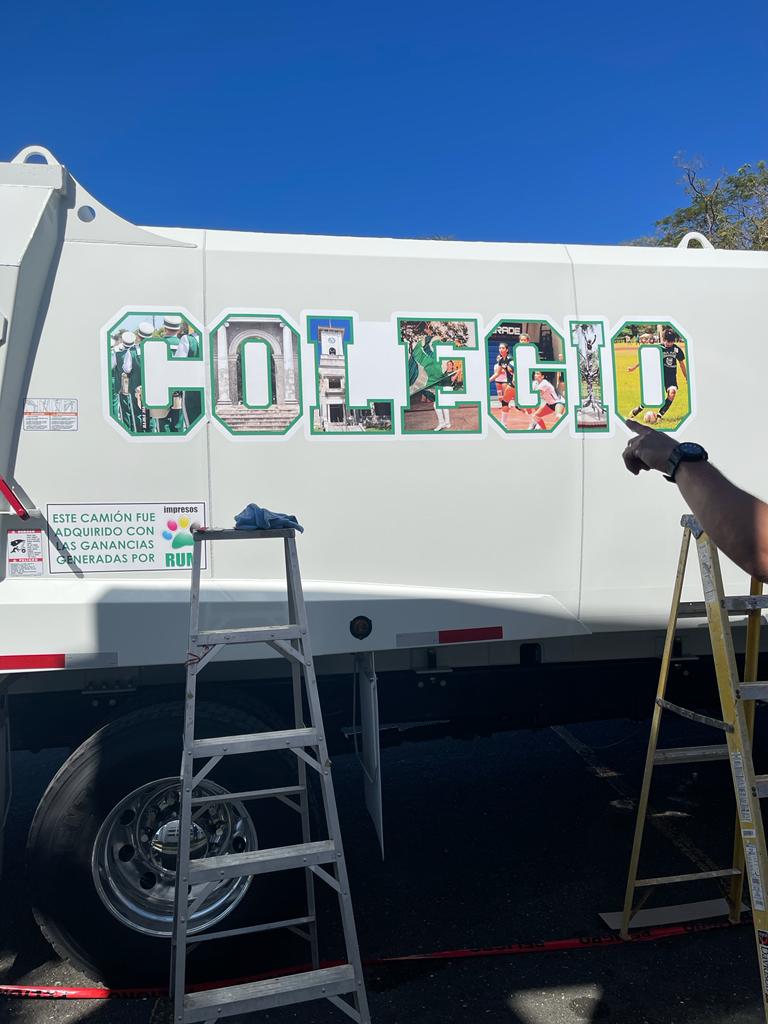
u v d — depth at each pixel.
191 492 2.91
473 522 3.14
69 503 2.81
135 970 2.78
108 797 2.72
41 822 2.72
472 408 3.15
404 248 3.17
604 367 3.29
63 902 2.71
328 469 3.02
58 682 2.95
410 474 3.09
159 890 2.86
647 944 3.07
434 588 3.10
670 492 3.32
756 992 2.76
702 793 4.60
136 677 3.02
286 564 2.69
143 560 2.87
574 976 2.88
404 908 3.40
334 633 2.95
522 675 3.59
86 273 2.87
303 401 3.01
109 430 2.86
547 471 3.22
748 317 3.45
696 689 3.85
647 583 3.31
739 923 3.14
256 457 2.97
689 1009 2.68
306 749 2.95
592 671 3.70
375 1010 2.71
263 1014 2.68
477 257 3.21
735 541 1.45
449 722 3.64
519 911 3.35
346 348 3.06
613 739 5.59
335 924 3.28
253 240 3.06
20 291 2.70
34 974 2.98
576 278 3.29
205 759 2.78
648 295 3.35
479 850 3.94
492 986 2.83
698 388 3.38
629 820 4.26
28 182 2.82
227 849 2.88
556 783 4.80
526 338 3.22
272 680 3.30
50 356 2.82
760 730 4.66
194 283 2.95
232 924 2.81
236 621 2.87
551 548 3.22
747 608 2.57
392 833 4.15
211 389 2.94
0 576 2.74
